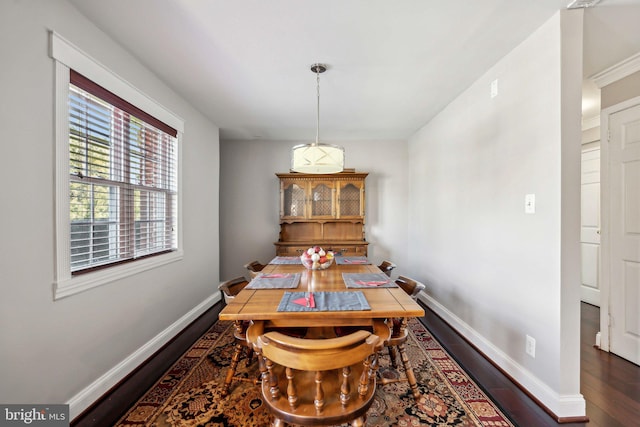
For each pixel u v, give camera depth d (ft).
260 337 3.39
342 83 7.91
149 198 7.57
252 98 8.98
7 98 3.96
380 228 13.87
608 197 7.36
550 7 4.96
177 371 6.53
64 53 4.76
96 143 5.71
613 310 7.28
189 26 5.46
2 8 3.89
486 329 7.30
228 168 13.97
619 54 6.37
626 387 5.91
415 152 12.82
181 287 8.95
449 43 6.02
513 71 6.29
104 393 5.64
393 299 4.98
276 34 5.70
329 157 7.12
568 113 5.08
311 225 13.52
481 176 7.53
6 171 3.96
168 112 8.09
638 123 6.70
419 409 5.28
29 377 4.27
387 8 4.95
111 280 5.89
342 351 3.19
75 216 5.30
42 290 4.46
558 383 5.10
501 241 6.72
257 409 5.23
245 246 13.93
